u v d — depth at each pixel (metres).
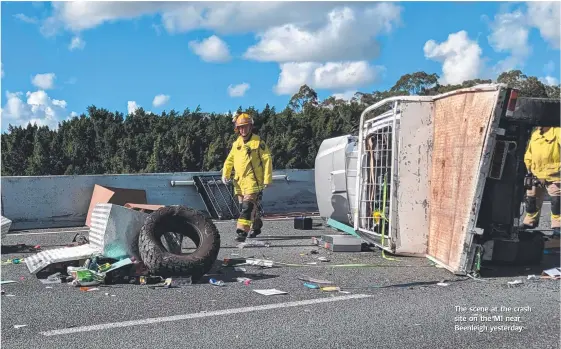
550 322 4.92
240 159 9.33
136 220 6.70
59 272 6.61
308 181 14.45
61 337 4.42
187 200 13.00
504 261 7.13
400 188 7.69
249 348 4.21
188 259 6.32
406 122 7.65
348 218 10.06
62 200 11.77
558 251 8.30
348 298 5.61
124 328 4.64
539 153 8.87
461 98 6.95
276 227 11.45
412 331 4.64
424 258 7.75
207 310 5.16
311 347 4.25
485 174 6.44
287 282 6.33
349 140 10.17
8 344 4.26
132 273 6.38
